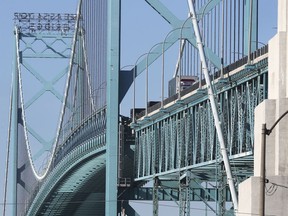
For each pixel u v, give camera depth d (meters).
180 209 95.94
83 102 153.12
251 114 74.69
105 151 117.88
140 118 110.12
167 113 99.69
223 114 82.19
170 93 109.12
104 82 123.19
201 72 88.12
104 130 115.69
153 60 110.50
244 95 77.31
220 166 80.94
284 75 59.09
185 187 94.56
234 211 71.31
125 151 113.06
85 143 126.50
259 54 73.19
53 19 192.00
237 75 77.38
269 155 58.53
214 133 84.88
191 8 80.12
